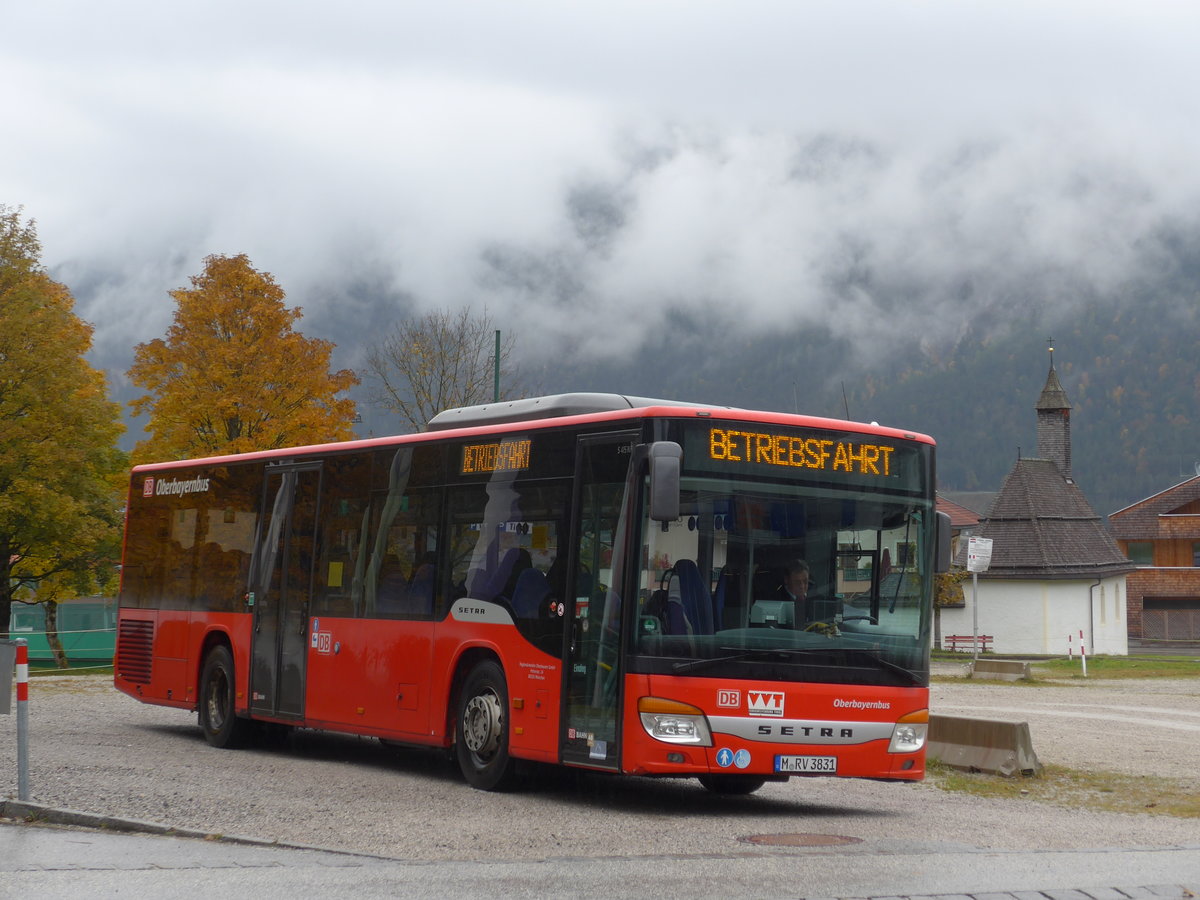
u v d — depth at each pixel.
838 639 12.12
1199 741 20.14
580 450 12.56
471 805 12.20
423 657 14.25
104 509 42.34
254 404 38.62
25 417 39.88
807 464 12.33
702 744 11.51
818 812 12.56
